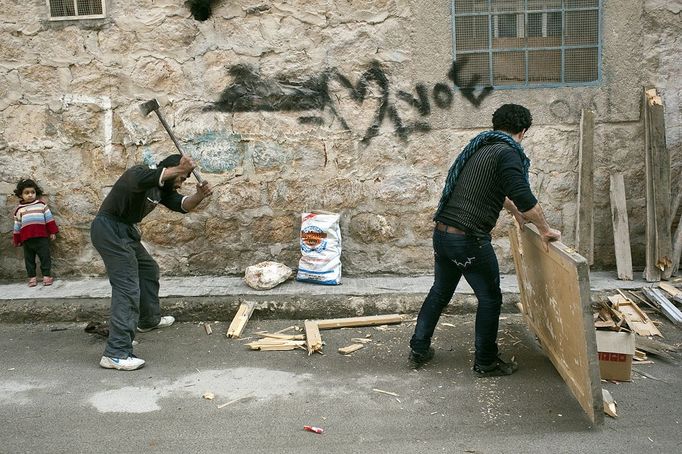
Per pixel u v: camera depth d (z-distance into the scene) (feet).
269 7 18.86
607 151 19.08
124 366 14.66
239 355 15.53
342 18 18.83
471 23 18.78
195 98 19.26
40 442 11.45
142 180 14.56
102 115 19.35
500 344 15.80
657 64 18.76
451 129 19.13
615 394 12.96
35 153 19.54
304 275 19.06
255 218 19.66
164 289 18.60
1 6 18.95
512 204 14.78
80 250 19.95
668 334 16.06
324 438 11.46
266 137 19.33
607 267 19.63
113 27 18.99
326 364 14.89
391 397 13.08
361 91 19.08
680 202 19.01
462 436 11.43
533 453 10.78
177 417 12.36
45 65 19.20
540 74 19.01
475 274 13.53
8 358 15.61
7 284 19.80
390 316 17.52
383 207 19.49
